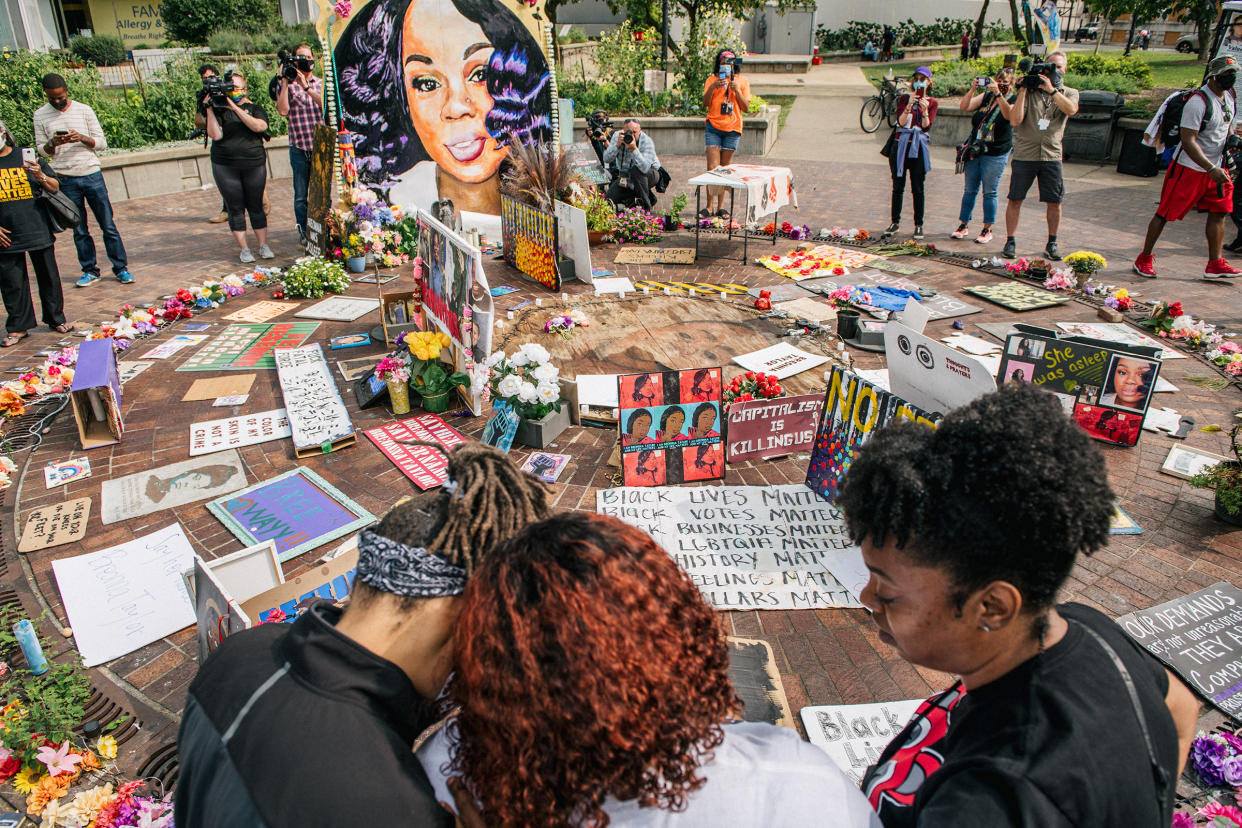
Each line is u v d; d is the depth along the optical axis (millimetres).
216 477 4621
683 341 6332
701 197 11523
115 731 2984
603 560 1043
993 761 1094
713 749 1059
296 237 9750
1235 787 2691
